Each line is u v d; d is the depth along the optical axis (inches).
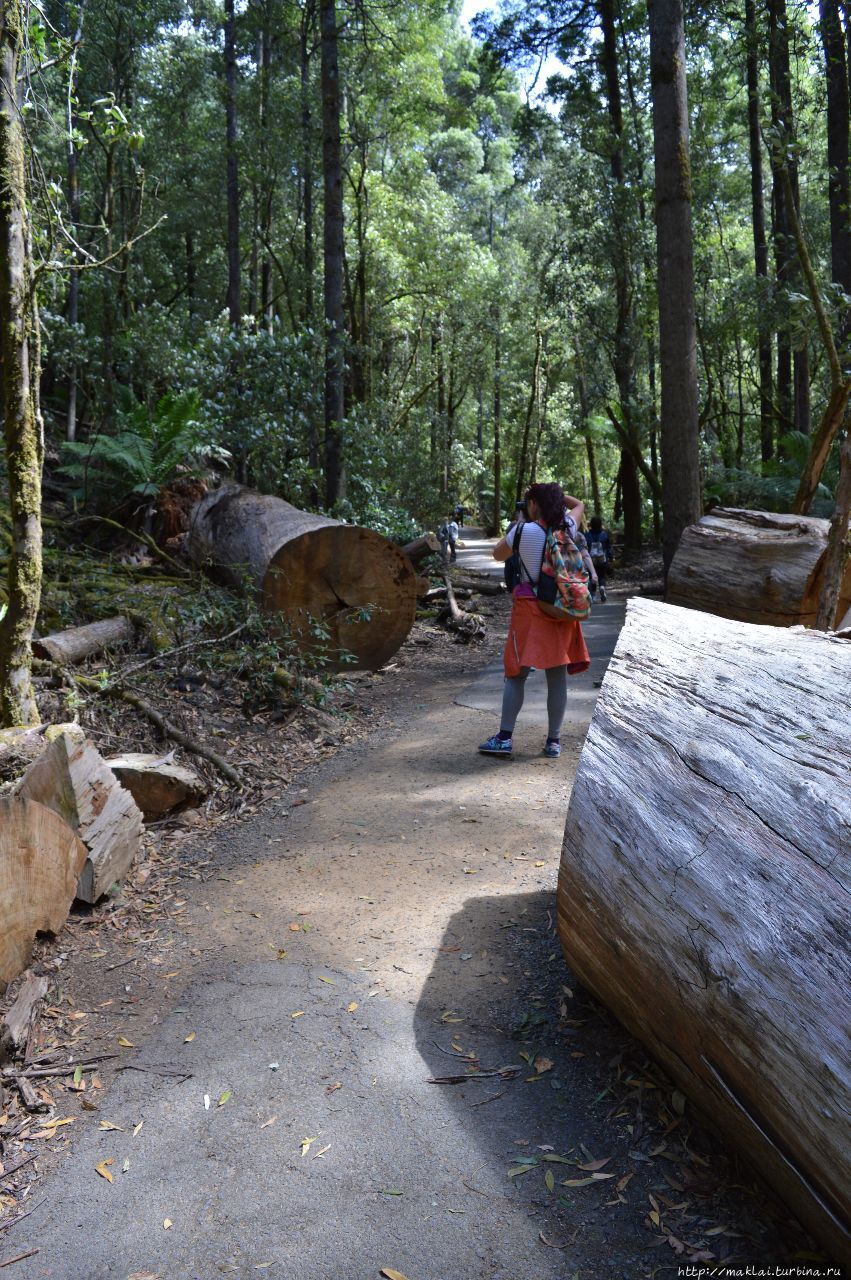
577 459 1603.1
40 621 280.4
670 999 78.5
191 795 191.2
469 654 393.7
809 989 63.8
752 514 268.1
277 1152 89.0
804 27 374.3
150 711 227.9
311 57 872.3
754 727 90.0
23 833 124.7
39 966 129.5
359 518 591.5
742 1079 69.7
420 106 1049.5
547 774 201.8
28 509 177.3
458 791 194.5
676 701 103.7
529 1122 91.0
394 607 331.9
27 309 175.3
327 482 562.6
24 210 175.9
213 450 473.4
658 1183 81.4
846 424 207.0
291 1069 102.2
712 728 93.5
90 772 153.6
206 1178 86.3
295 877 157.0
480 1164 85.5
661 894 81.1
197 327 692.1
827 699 89.4
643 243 801.6
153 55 944.3
